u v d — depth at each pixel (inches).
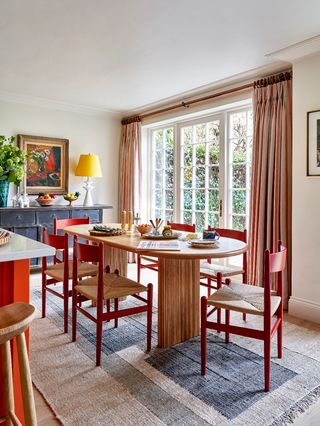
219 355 91.4
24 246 62.6
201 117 176.4
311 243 116.0
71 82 154.0
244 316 114.7
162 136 203.2
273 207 131.9
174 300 97.4
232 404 70.4
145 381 78.8
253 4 88.2
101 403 70.6
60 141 193.9
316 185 114.3
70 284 155.7
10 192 179.8
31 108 184.5
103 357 90.0
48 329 107.6
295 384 77.8
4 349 47.9
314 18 95.4
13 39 110.0
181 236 107.2
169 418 66.1
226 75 143.7
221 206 165.5
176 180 191.6
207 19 96.1
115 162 217.8
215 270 113.2
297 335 104.8
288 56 118.3
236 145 160.6
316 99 113.7
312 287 116.3
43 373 81.9
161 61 128.5
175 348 95.5
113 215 218.5
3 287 62.2
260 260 135.7
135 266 196.9
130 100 184.1
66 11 92.6
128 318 117.8
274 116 131.3
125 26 100.7
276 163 129.7
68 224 144.8
